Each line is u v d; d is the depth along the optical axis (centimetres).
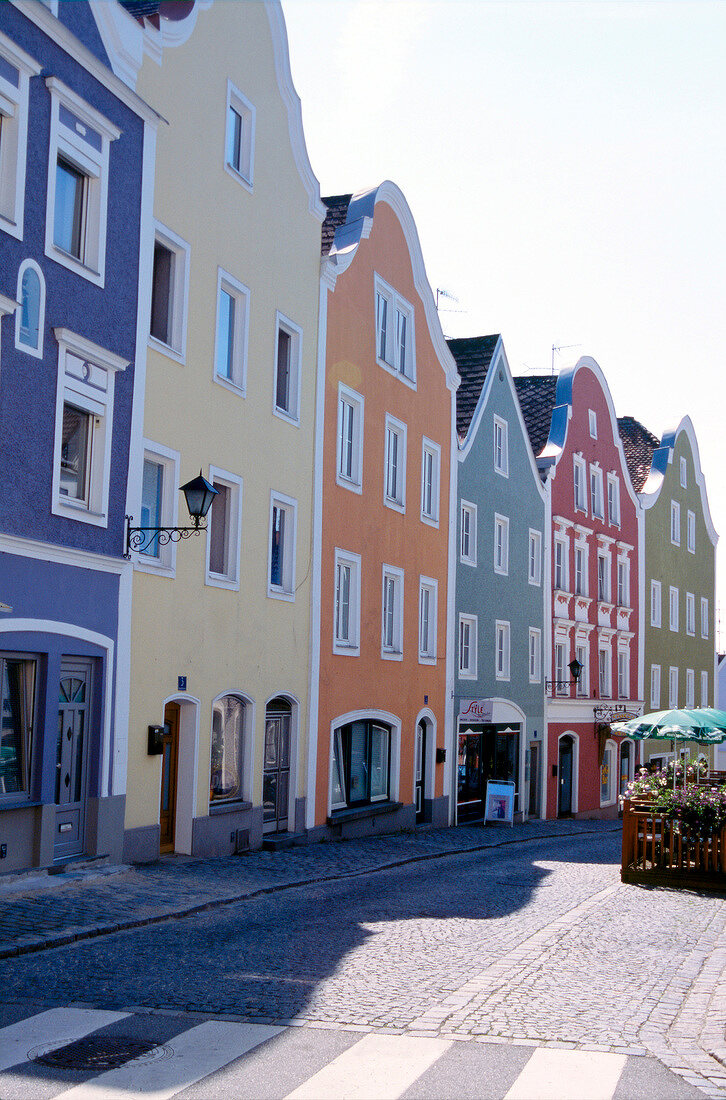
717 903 1550
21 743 1416
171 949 1071
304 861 1934
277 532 2173
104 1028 775
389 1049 741
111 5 1575
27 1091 645
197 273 1838
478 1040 767
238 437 1973
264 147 2081
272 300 2112
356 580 2512
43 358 1426
